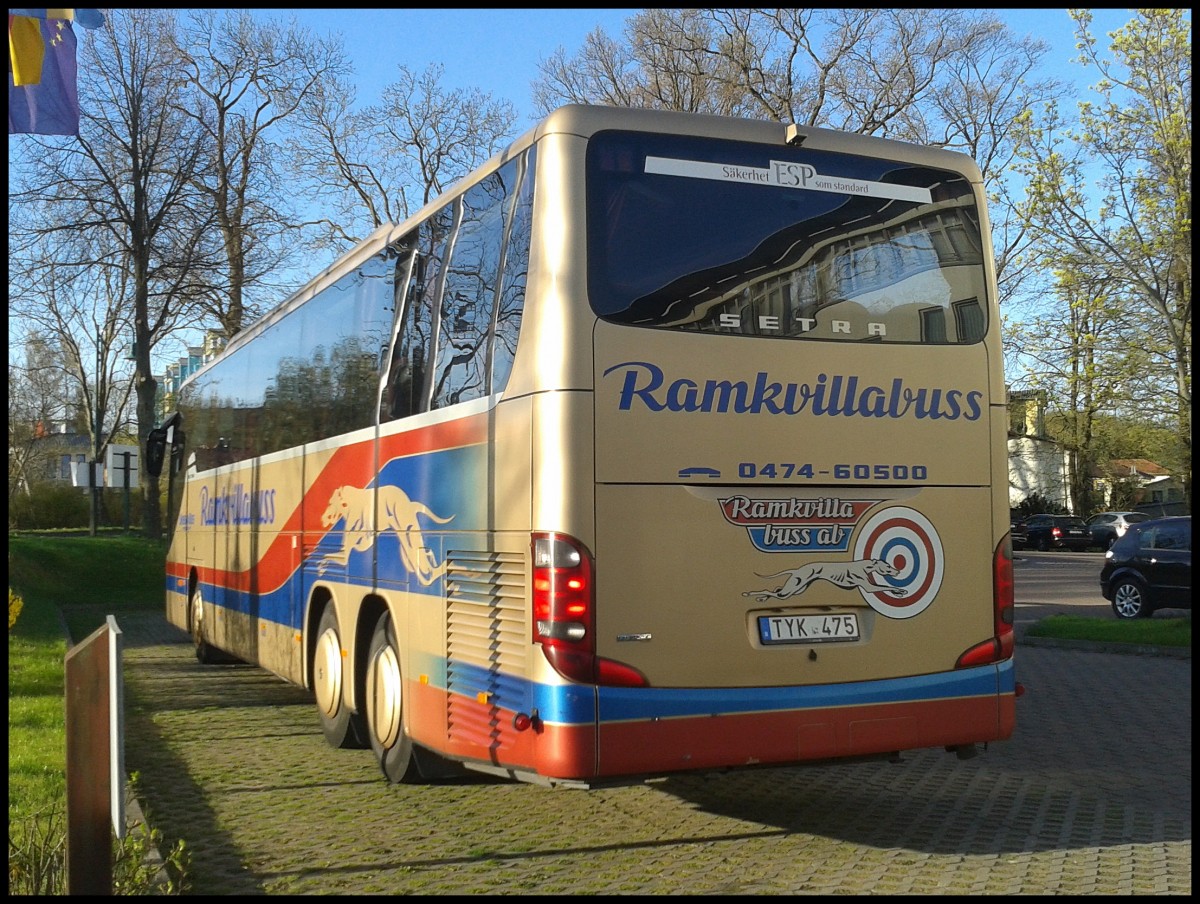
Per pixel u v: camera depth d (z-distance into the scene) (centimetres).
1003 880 596
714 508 608
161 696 1306
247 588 1243
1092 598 2780
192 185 3597
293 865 633
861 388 648
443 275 748
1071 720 1100
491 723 635
